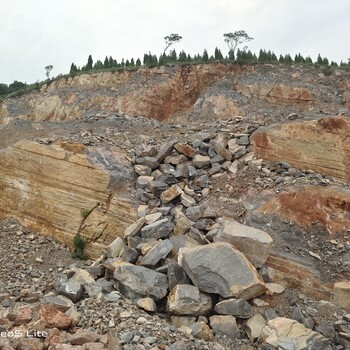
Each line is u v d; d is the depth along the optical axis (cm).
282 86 2361
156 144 1460
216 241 910
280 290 834
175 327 711
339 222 1006
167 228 973
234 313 745
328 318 787
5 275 959
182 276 823
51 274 993
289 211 1042
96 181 1177
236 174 1227
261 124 1480
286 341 666
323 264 913
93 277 900
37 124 1681
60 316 689
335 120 1288
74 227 1128
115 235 1096
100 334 657
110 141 1401
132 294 797
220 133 1420
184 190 1188
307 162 1249
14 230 1157
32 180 1226
